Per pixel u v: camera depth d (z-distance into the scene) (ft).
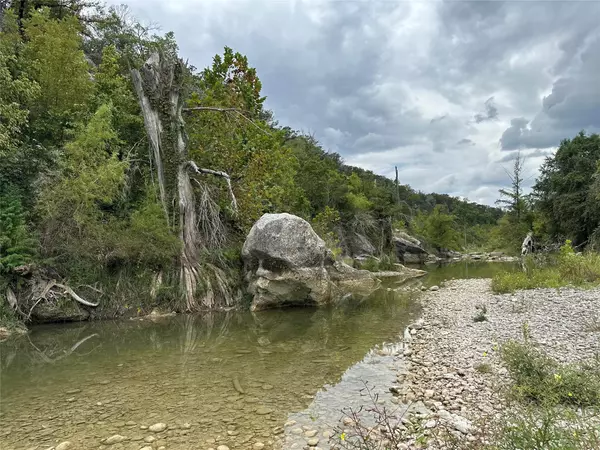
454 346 31.27
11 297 39.81
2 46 50.85
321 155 151.74
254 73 76.28
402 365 28.37
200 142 63.98
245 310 51.16
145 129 60.70
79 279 44.21
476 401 20.66
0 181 42.78
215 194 60.39
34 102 54.49
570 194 111.34
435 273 105.70
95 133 48.08
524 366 20.79
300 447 17.16
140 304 46.78
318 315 48.67
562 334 30.45
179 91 57.67
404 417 19.52
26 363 30.19
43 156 47.55
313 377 26.45
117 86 66.23
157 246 48.73
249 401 22.50
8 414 20.99
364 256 115.34
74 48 58.65
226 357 31.37
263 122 77.00
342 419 19.84
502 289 56.95
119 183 50.85
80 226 45.44
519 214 135.74
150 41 96.89
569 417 13.50
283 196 79.05
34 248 41.16
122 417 20.53
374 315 47.83
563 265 59.67
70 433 18.83
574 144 118.83
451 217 184.44
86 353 32.86
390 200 151.33
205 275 51.52
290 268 51.34
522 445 11.87
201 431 18.86
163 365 29.40
